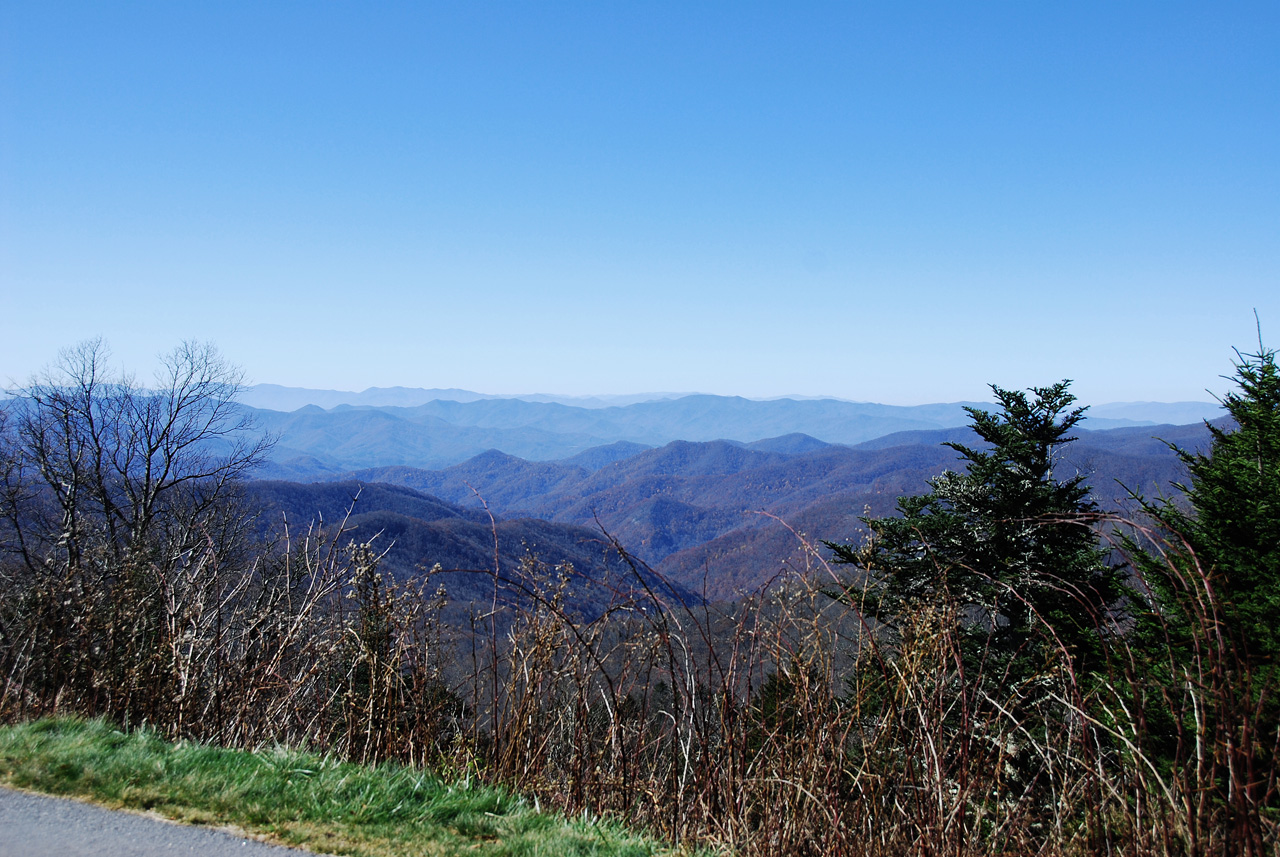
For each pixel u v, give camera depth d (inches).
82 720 182.7
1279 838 107.1
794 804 137.9
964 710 131.2
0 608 272.7
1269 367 348.2
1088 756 127.3
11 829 120.6
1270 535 285.4
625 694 163.8
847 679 169.3
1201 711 115.4
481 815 140.5
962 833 125.2
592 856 124.5
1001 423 503.8
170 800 135.3
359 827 129.7
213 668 199.8
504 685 166.6
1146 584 127.2
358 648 179.0
